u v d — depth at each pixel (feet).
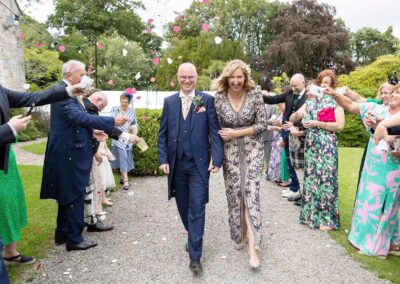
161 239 12.59
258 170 10.69
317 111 13.26
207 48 84.33
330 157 13.19
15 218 10.04
